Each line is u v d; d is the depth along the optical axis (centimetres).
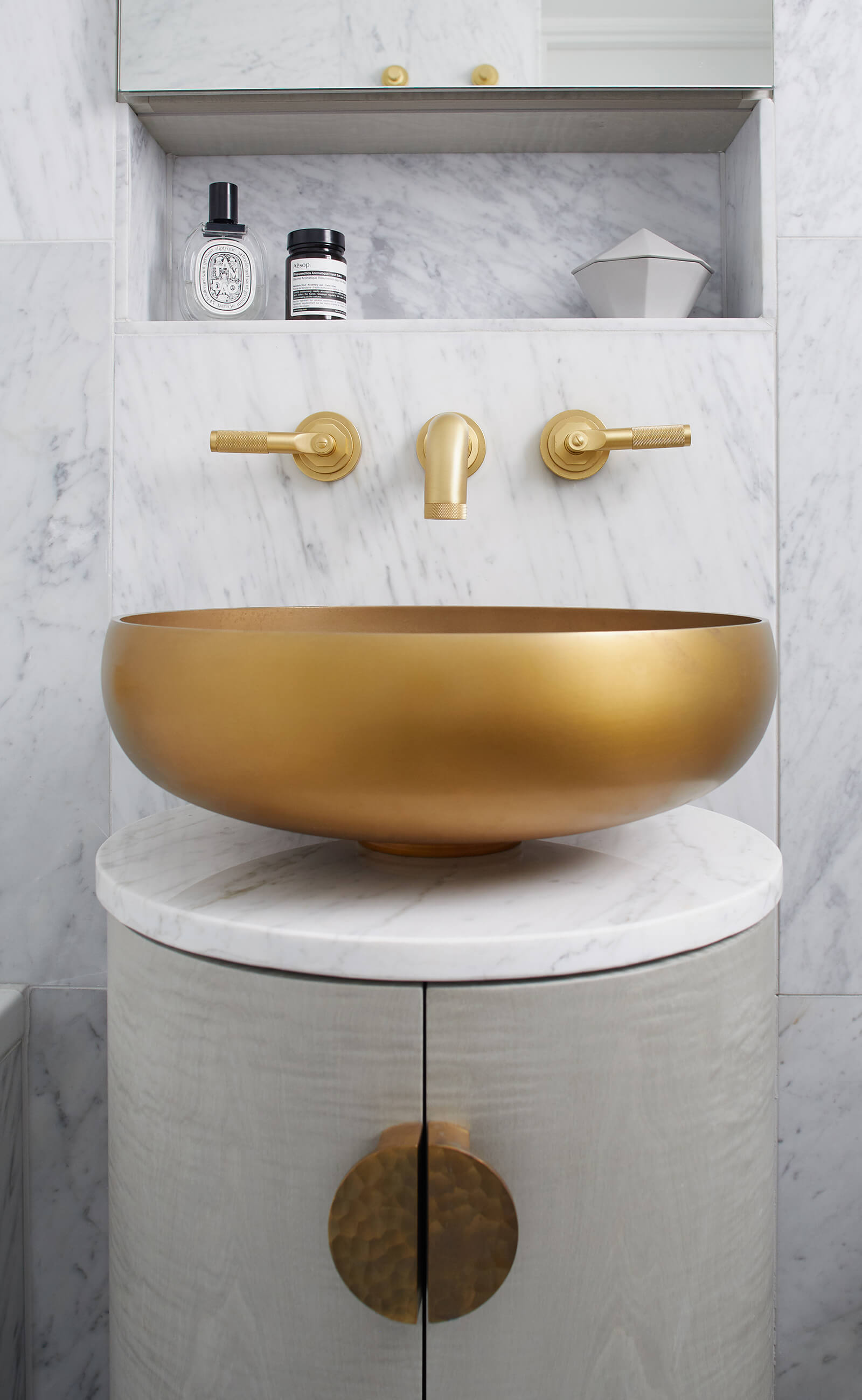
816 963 104
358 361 101
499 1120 54
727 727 59
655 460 101
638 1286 56
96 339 103
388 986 53
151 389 103
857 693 103
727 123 106
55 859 106
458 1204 52
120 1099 64
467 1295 53
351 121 106
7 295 103
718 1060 58
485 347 101
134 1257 62
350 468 101
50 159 102
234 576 104
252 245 105
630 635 54
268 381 102
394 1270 53
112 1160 67
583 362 101
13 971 107
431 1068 53
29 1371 109
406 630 91
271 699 53
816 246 100
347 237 114
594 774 54
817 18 100
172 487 103
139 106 103
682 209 113
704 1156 58
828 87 100
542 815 56
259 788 56
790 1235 106
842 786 103
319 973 54
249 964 55
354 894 62
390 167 113
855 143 100
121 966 63
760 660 62
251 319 105
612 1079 55
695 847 74
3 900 107
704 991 57
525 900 60
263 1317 56
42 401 103
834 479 101
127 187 102
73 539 104
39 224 102
